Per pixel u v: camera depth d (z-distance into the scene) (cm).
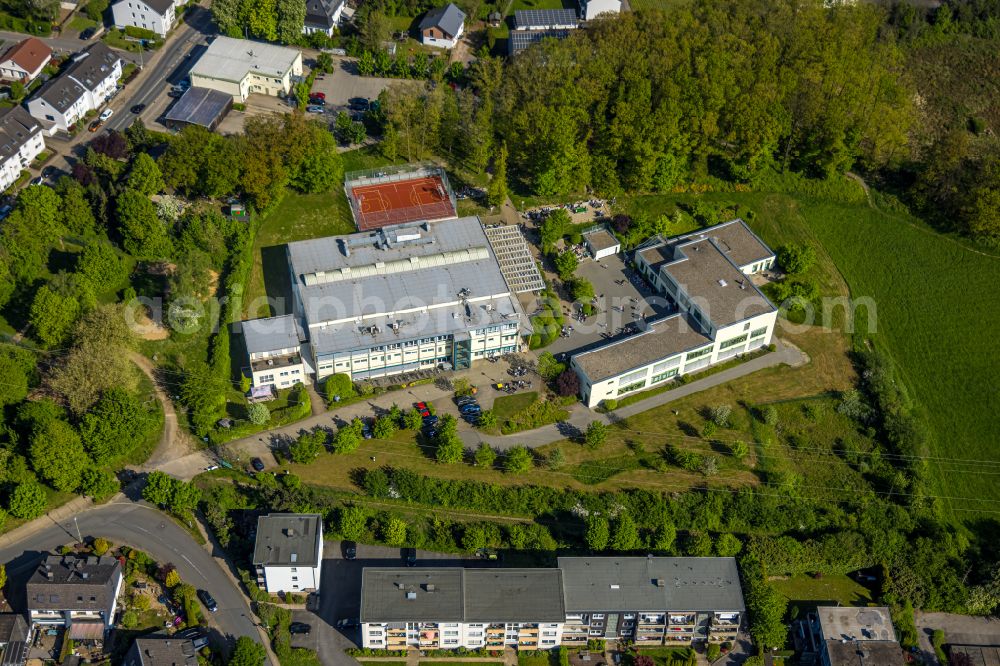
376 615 19150
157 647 18562
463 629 19550
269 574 19788
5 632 18775
